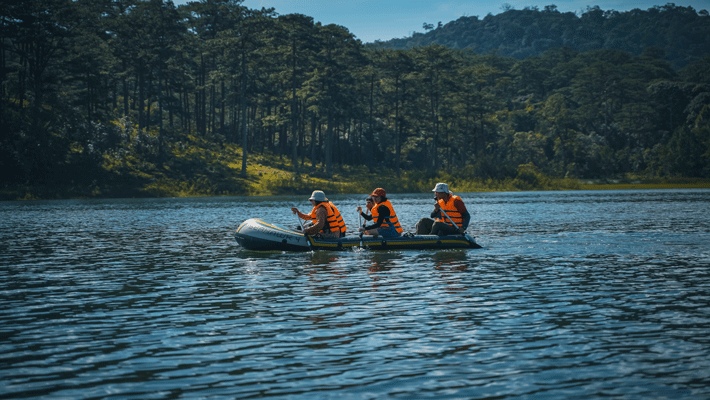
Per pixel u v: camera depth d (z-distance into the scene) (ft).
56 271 39.34
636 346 20.63
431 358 19.48
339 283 33.91
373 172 291.99
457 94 318.04
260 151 285.23
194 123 306.14
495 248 50.52
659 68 554.87
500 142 385.50
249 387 16.89
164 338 22.13
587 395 16.16
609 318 24.81
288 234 49.26
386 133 327.47
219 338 22.08
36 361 19.39
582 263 41.47
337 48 289.74
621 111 456.04
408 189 258.16
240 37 242.78
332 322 24.45
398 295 30.17
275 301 28.89
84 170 197.36
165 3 243.60
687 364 18.65
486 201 156.76
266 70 277.03
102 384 17.20
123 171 204.54
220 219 91.45
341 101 268.00
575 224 75.36
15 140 191.01
